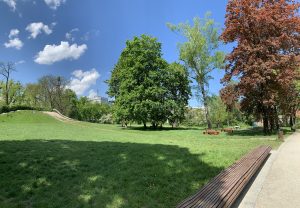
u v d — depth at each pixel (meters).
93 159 12.05
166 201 7.63
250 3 33.34
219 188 7.55
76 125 47.31
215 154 14.44
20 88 83.62
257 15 31.78
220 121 65.25
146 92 46.69
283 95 34.31
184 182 9.32
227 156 14.02
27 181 8.83
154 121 48.34
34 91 91.38
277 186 9.82
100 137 23.34
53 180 9.05
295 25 32.50
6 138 19.17
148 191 8.25
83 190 8.19
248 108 35.12
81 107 91.31
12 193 7.93
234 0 33.34
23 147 14.05
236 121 71.38
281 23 32.56
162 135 32.25
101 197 7.73
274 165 13.35
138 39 49.75
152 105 46.34
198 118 71.50
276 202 8.23
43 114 60.69
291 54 31.25
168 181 9.35
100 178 9.27
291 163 13.80
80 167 10.64
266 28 32.59
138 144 18.06
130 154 13.54
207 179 9.77
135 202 7.45
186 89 52.59
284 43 32.53
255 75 30.50
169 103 48.47
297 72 33.47
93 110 91.12
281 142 22.88
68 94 93.12
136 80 48.19
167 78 49.62
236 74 32.84
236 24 33.31
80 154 13.02
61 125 42.81
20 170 9.92
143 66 47.62
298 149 18.69
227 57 33.81
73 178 9.29
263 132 33.81
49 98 92.06
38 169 10.05
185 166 11.41
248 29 33.28
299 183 10.18
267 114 33.56
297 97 45.97
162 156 13.30
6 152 12.55
